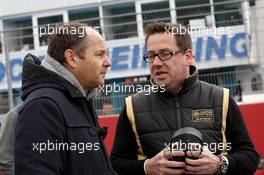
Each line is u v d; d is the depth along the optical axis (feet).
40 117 6.82
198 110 9.30
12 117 10.07
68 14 37.70
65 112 7.07
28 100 6.98
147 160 8.87
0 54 21.89
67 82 7.36
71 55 7.54
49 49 7.64
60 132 6.91
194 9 22.18
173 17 21.86
